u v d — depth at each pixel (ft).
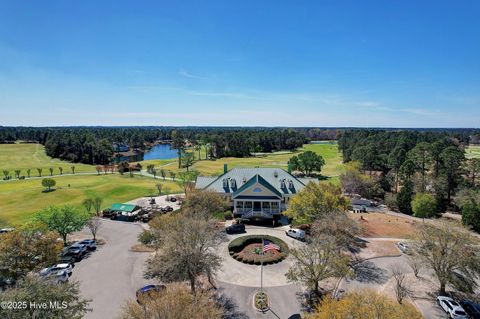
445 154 225.76
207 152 568.41
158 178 342.44
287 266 118.83
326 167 426.51
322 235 105.09
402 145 362.12
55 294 62.69
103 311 89.92
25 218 187.62
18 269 90.27
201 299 69.92
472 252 94.94
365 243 141.59
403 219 183.93
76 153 499.10
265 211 176.14
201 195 161.07
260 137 648.38
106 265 121.70
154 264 108.27
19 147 617.21
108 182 310.24
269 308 91.50
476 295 98.43
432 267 99.30
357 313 57.77
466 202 185.78
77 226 142.92
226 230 153.99
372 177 273.75
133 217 188.65
